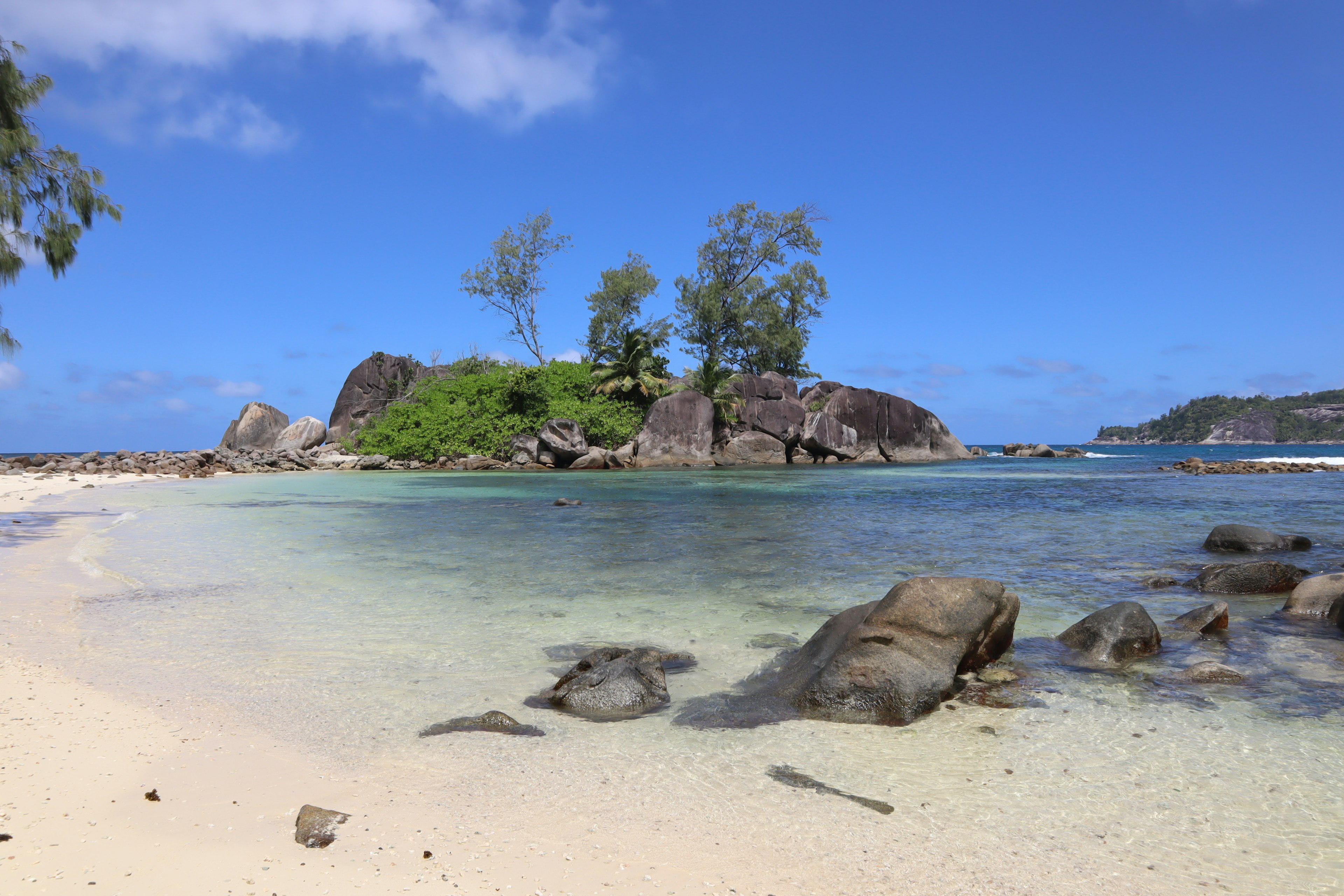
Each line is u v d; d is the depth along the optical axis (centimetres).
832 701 423
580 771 339
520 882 246
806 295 5438
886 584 769
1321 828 287
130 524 1251
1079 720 406
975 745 373
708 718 412
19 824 276
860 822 293
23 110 1320
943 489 2098
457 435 3662
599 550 993
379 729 385
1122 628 531
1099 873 256
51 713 392
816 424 4069
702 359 5034
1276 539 970
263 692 436
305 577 798
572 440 3469
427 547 1012
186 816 287
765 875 253
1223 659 516
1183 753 361
